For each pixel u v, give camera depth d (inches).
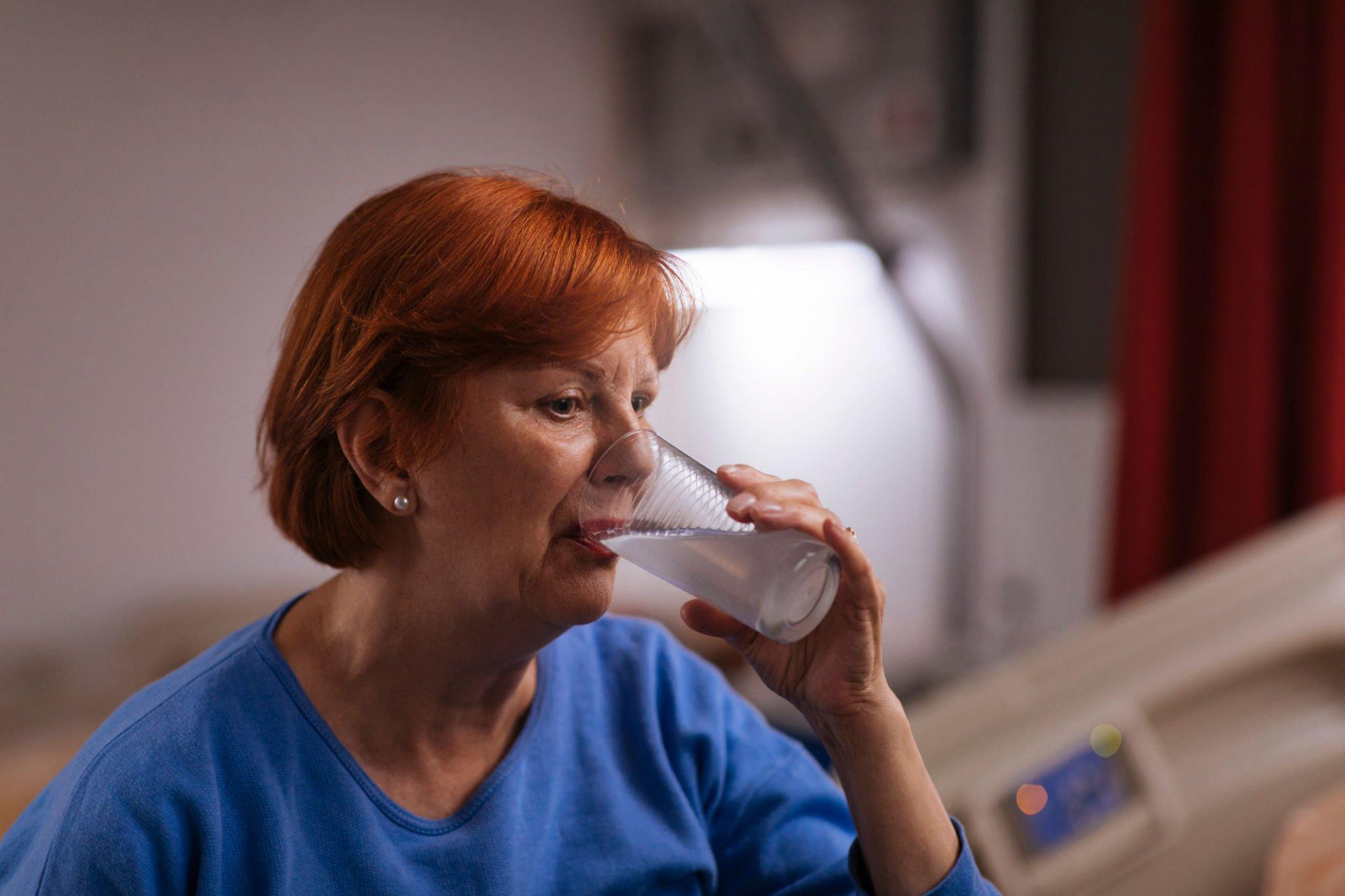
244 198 116.8
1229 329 95.3
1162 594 66.0
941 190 134.0
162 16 108.3
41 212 101.9
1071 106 128.7
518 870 30.9
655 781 34.9
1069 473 131.4
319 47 121.6
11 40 98.5
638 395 30.6
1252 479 95.9
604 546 28.4
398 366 28.1
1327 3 89.4
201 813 27.6
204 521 116.8
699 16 123.5
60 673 104.5
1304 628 61.8
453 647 29.6
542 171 34.1
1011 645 137.8
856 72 132.1
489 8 136.5
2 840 29.7
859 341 145.2
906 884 29.9
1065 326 132.8
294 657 31.3
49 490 104.8
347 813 29.3
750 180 141.9
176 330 112.9
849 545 27.5
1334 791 55.4
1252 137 92.4
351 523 29.5
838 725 30.0
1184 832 58.9
